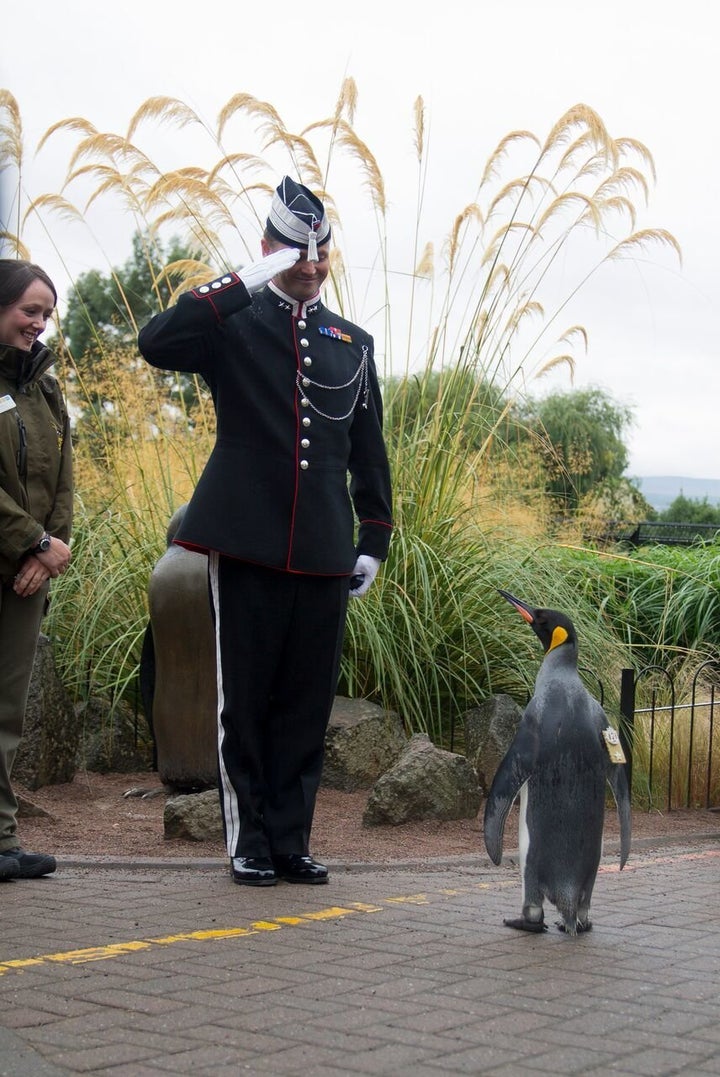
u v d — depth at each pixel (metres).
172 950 3.70
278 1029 3.02
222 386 4.82
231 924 4.06
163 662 6.39
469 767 6.47
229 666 4.79
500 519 8.48
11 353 4.70
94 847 5.39
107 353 8.97
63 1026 2.99
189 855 5.28
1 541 4.59
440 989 3.40
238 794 4.80
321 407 4.88
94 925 3.99
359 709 7.18
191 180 7.86
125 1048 2.85
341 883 4.88
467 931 4.09
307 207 4.84
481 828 6.25
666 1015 3.24
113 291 17.12
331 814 6.38
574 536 10.30
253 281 4.62
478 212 8.47
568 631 4.08
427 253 8.55
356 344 5.12
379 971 3.56
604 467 25.28
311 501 4.80
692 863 5.72
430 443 7.92
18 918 4.06
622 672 7.11
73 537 7.91
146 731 7.67
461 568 7.71
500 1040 2.99
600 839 3.98
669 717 7.78
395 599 7.36
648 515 22.97
